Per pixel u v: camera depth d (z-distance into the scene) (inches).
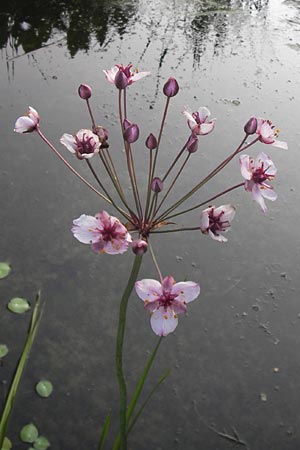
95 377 19.6
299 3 41.0
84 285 21.8
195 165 26.6
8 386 19.1
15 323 20.6
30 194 24.5
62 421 18.5
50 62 32.0
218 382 19.8
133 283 13.5
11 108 28.5
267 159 14.5
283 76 33.3
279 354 20.7
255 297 22.1
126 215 14.3
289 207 25.3
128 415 14.9
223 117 29.5
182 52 34.2
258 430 18.9
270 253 23.5
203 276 22.5
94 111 28.8
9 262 22.1
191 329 21.0
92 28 35.3
